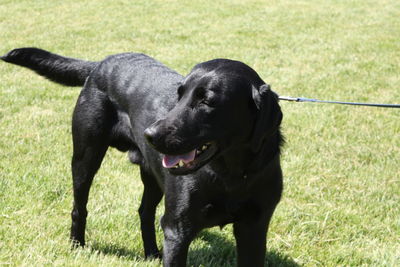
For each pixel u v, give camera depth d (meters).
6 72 9.44
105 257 3.95
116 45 11.78
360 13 16.09
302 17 15.30
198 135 3.11
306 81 9.31
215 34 13.08
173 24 14.05
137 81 4.04
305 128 7.02
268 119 3.13
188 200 3.32
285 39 12.75
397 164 6.03
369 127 7.19
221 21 14.58
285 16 15.45
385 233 4.66
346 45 12.21
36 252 3.90
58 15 14.86
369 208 5.04
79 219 4.21
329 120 7.33
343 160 6.11
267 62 10.66
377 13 16.11
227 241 4.50
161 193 4.37
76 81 4.54
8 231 4.21
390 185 5.52
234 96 3.13
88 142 4.17
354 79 9.59
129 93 4.04
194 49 11.51
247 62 10.65
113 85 4.16
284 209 4.91
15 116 7.11
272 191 3.38
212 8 16.25
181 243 3.41
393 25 14.52
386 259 4.18
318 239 4.54
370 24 14.59
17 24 13.65
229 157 3.22
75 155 4.27
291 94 8.62
